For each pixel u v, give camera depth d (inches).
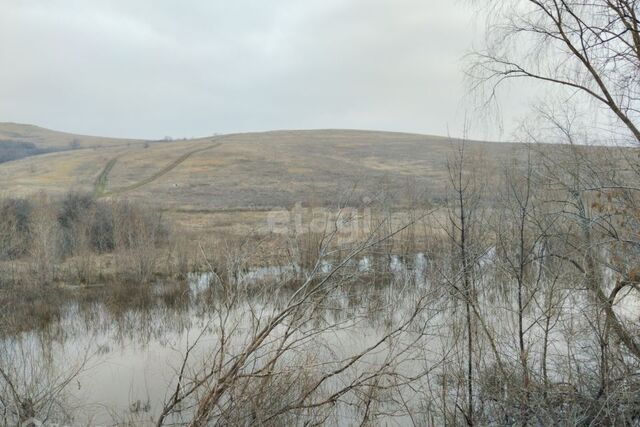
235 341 290.0
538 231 272.8
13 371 305.6
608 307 230.2
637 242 215.0
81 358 428.1
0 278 715.4
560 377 271.9
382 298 307.4
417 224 477.7
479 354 263.0
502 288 307.7
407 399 281.1
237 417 204.1
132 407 318.0
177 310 589.6
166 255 913.5
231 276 261.0
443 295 273.7
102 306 651.5
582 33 211.6
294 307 213.8
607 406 216.1
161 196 1833.2
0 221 820.6
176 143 3444.9
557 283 263.9
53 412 272.8
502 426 245.4
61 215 1043.9
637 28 201.9
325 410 244.2
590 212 264.1
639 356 229.9
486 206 326.6
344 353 292.4
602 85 208.1
